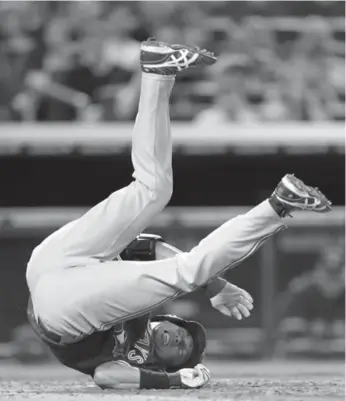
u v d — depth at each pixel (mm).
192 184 43688
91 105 46594
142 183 18016
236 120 45625
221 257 17359
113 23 47812
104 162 42938
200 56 17516
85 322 17906
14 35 46781
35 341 41344
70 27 47312
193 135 41344
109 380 18453
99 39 47312
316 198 16938
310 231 42438
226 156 42156
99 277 17750
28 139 40906
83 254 18016
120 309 17812
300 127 41625
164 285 17672
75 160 42812
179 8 48562
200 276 17531
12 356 41312
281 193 17047
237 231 17297
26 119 46188
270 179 43469
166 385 18625
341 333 42531
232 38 47625
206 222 42312
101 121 46156
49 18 47250
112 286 17672
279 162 43031
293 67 47062
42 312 18109
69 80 46969
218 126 42344
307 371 35031
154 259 19391
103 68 46906
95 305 17734
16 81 46375
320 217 42438
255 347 41875
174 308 41938
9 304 42031
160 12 48250
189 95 46500
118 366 18516
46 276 18000
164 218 42062
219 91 46219
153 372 18594
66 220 42062
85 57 46906
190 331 19734
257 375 32344
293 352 42094
